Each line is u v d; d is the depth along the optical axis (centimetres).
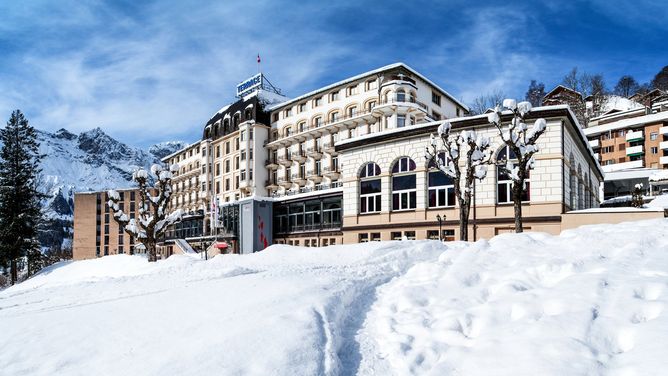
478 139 2066
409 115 4925
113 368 504
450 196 2895
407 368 501
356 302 759
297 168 6084
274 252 1691
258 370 468
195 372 468
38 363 541
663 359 401
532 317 566
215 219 4647
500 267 845
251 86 7350
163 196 2503
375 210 3253
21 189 4984
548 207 2533
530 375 425
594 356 443
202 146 7619
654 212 2252
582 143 3167
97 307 805
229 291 816
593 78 10094
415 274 919
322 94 5838
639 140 7781
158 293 893
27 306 989
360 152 3344
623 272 687
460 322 593
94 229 10650
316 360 497
